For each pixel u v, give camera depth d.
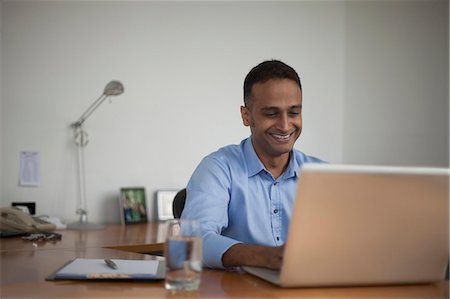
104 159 3.25
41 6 3.14
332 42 3.72
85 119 3.21
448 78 3.68
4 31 3.08
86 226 2.89
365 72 3.76
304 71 3.67
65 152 3.17
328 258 1.00
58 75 3.17
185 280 1.00
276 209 1.58
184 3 3.41
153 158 3.34
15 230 2.44
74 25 3.20
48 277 1.14
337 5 3.73
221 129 3.47
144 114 3.32
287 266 1.00
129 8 3.30
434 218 1.03
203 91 3.44
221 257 1.22
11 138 3.08
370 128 3.76
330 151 3.71
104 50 3.25
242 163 1.58
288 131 1.45
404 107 3.74
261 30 3.57
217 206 1.47
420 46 3.73
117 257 1.63
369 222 1.00
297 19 3.65
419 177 0.98
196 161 3.42
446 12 3.70
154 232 2.75
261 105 1.45
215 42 3.47
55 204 3.15
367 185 0.96
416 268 1.07
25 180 3.10
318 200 0.95
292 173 1.59
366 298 0.98
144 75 3.33
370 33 3.77
